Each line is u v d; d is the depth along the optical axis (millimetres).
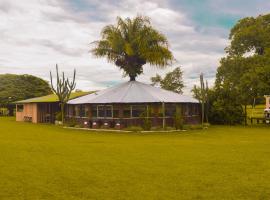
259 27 44406
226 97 40031
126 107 32406
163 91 36406
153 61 38438
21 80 76000
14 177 11492
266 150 17719
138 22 39312
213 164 13742
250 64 42688
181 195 9469
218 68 47312
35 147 18875
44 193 9664
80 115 36500
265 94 38594
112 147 18906
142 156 15680
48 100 44000
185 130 31422
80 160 14594
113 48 39125
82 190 9953
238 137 24984
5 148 18422
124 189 10047
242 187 10250
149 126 31438
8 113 73312
